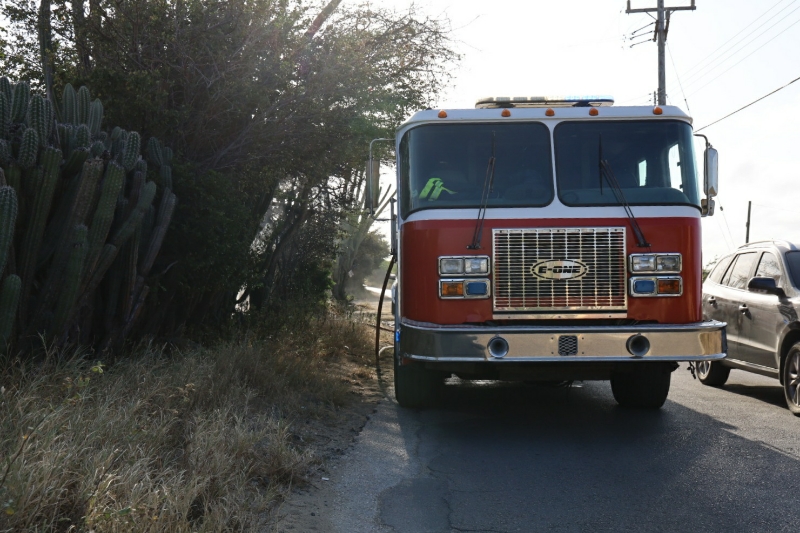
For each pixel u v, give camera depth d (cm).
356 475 567
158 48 924
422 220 699
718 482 552
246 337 928
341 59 1019
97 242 677
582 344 655
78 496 374
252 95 938
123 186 749
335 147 1081
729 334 1013
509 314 680
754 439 698
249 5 951
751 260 1014
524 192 704
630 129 727
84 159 695
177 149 945
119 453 447
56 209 709
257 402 730
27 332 649
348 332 1366
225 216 877
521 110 728
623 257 684
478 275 683
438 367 699
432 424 767
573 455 636
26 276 646
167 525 376
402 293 721
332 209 1480
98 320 767
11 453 388
